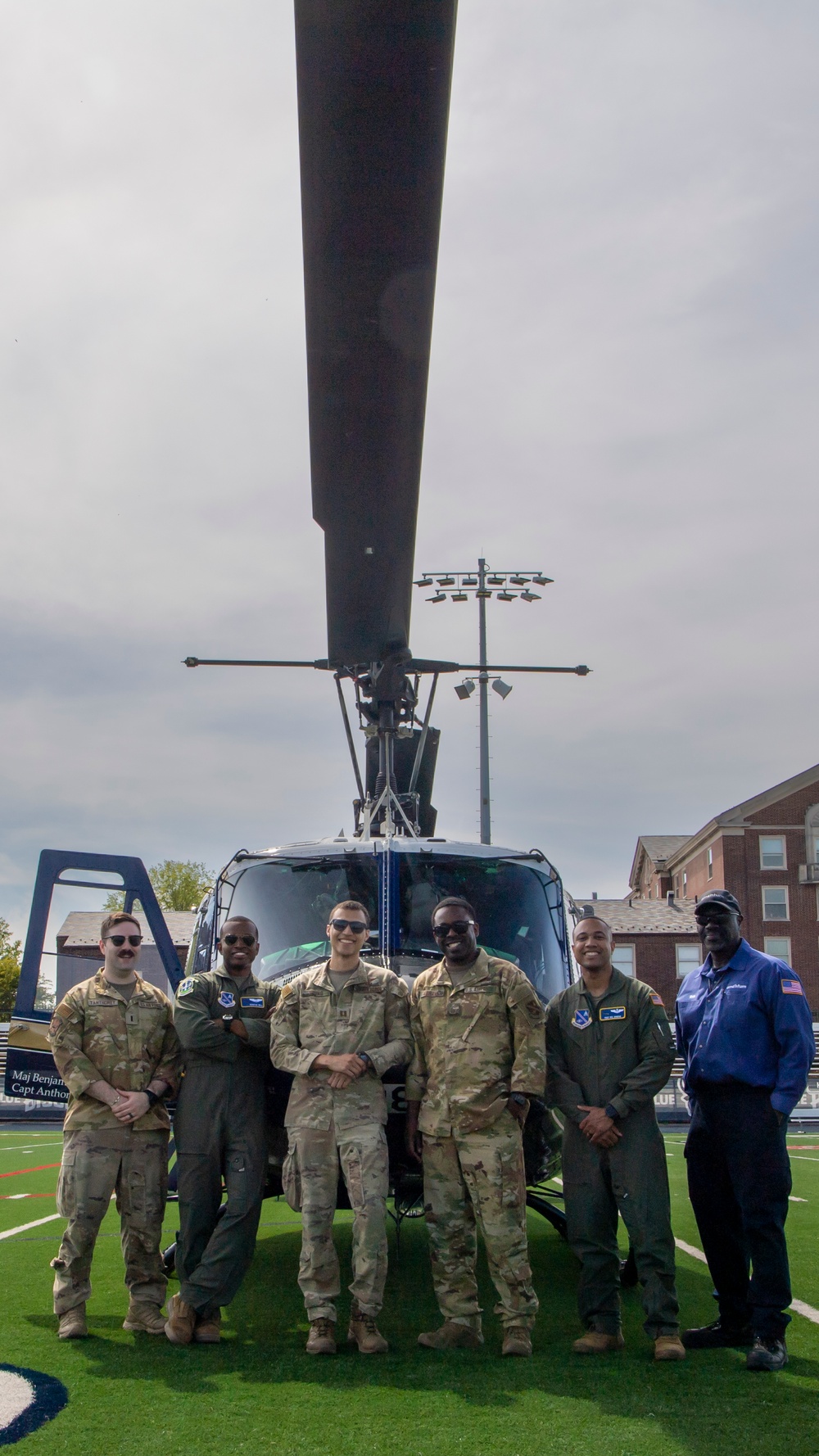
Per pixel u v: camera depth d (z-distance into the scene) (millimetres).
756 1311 4922
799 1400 4391
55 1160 13992
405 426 5363
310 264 4680
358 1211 5148
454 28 3928
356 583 6703
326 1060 5227
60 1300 5336
